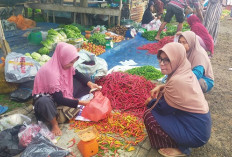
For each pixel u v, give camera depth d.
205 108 2.48
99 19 9.66
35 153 2.49
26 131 2.75
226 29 10.98
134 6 10.11
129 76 4.38
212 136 3.31
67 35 6.99
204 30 5.41
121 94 3.94
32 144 2.63
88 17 9.55
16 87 4.04
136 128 3.16
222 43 8.36
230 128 3.53
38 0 10.22
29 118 3.24
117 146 2.86
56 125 3.05
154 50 6.87
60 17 10.51
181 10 7.50
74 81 3.68
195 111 2.43
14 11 9.49
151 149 2.88
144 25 9.45
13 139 2.77
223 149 3.04
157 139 2.70
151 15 9.38
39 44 6.68
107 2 10.38
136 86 4.11
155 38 8.03
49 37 6.36
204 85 3.67
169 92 2.44
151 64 5.93
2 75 3.94
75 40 6.48
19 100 3.83
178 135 2.51
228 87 4.93
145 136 3.11
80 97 3.75
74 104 3.06
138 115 3.55
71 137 3.03
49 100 2.90
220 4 7.16
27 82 3.96
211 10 7.16
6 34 7.49
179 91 2.38
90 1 9.91
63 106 3.23
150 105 2.89
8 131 2.82
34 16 10.25
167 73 2.59
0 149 2.64
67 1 11.09
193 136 2.47
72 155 2.68
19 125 2.94
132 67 5.55
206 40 5.38
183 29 9.10
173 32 8.41
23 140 2.69
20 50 6.09
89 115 3.28
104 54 6.34
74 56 2.99
